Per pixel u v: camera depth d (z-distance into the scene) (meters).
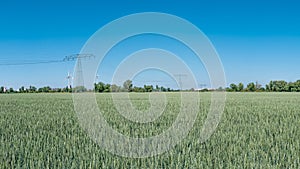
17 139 7.71
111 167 5.34
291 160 5.74
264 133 8.49
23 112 15.01
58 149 6.54
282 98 30.75
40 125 10.35
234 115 13.50
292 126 9.73
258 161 5.58
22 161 5.73
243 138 7.75
